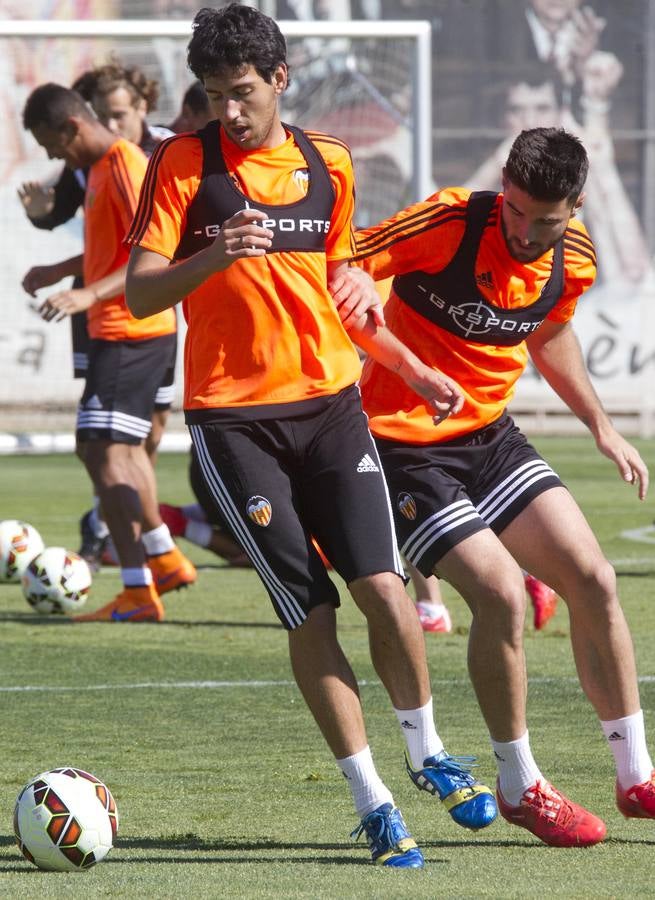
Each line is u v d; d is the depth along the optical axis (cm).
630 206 6650
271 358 1172
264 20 1157
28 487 4691
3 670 2027
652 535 3609
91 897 1010
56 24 4247
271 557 1159
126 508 2433
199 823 1268
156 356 2409
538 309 1305
